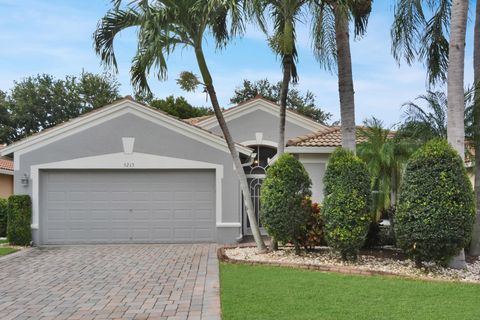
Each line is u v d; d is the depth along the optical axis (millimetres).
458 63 11516
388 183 13688
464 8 11578
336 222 11367
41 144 16391
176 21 12297
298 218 12344
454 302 7902
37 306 8164
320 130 19672
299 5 12359
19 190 16312
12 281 10297
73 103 48594
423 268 10984
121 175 16766
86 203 16656
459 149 11367
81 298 8688
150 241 16672
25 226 15992
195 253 14039
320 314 7133
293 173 12445
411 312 7250
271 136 19500
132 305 8109
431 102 12438
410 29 13625
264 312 7273
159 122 16578
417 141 12727
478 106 12312
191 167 16547
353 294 8398
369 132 14312
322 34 12625
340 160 11594
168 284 9719
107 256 13672
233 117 19484
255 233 13484
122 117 16547
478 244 13328
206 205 16781
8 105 47562
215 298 8383
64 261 12883
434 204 10305
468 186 10523
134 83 13664
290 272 10594
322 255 12711
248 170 19406
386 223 16438
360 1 12727
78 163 16406
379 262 11781
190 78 13023
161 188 16797
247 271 10789
